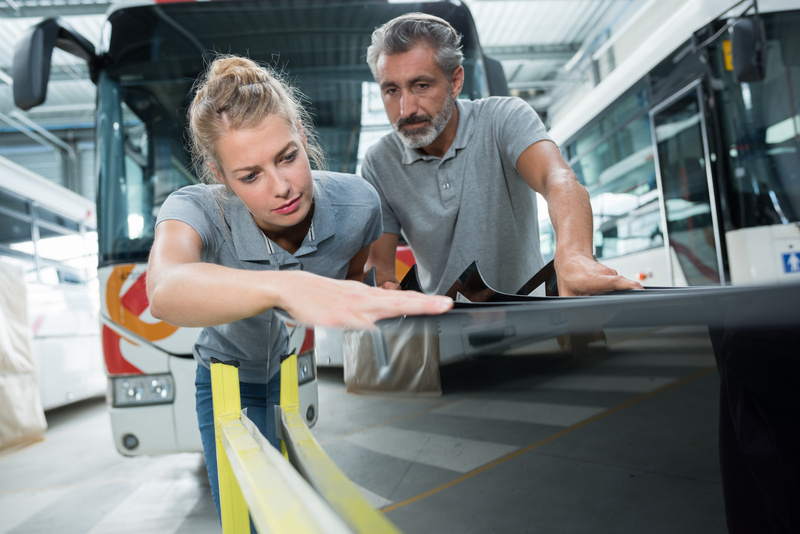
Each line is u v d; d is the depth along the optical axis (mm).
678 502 262
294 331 560
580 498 283
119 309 2674
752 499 248
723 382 257
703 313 268
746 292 266
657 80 4070
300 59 3123
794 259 3346
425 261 1454
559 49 11789
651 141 4137
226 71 860
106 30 3068
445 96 1231
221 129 834
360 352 414
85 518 2834
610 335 284
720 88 3523
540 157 1204
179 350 2648
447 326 352
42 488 3461
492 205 1367
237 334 1088
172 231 920
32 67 2615
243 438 664
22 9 8820
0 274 4789
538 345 305
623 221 4539
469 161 1357
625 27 9109
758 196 3420
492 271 1394
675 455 265
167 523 2654
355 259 1312
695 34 3689
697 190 3713
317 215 1065
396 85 1218
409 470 360
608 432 279
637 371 274
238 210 1027
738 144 3467
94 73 3068
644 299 288
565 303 368
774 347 250
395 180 1427
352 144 3064
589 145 5055
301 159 885
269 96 845
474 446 322
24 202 5367
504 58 11789
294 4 3150
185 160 2936
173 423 2621
